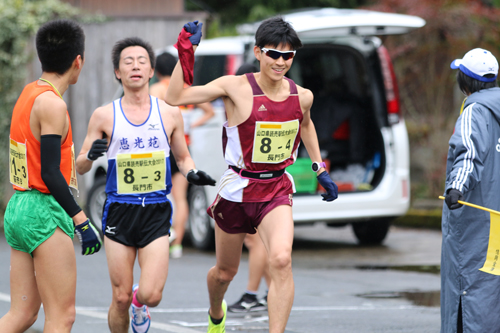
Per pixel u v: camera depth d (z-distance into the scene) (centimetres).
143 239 1747
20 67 4766
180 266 3153
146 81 1772
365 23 3316
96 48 4859
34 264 1511
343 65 3656
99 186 3859
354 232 3788
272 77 1659
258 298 2486
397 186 3516
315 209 3378
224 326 1966
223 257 1798
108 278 2900
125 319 1780
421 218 4356
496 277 1567
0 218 4697
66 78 1530
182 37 1630
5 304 2414
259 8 7275
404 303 2405
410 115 4809
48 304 1501
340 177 3603
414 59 4647
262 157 1698
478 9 4381
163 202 1775
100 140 1666
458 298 1598
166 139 1778
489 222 1573
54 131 1451
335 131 3628
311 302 2430
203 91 1678
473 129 1588
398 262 3209
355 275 2912
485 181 1591
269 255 1669
